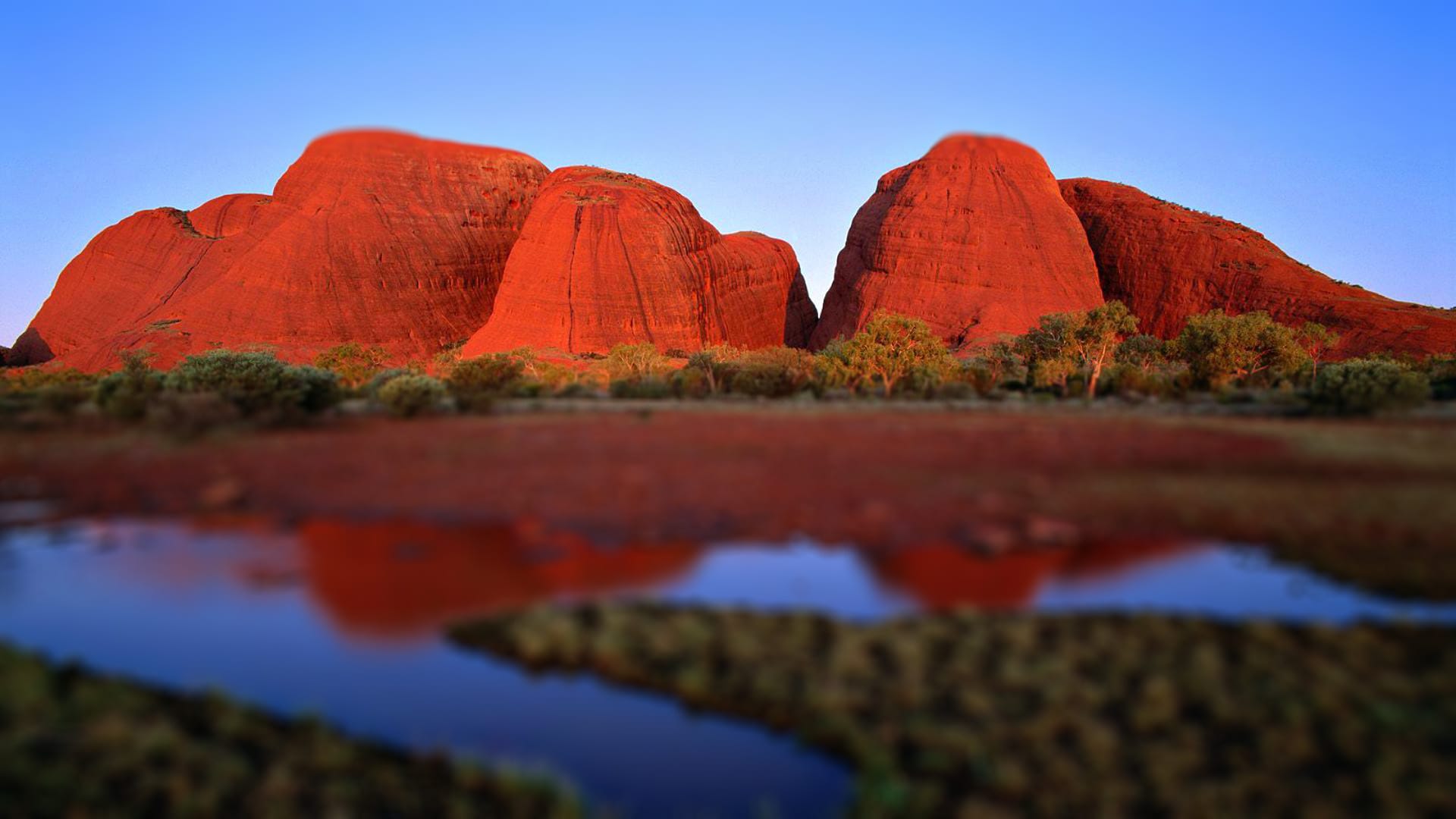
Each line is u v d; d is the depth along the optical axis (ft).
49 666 23.73
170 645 25.61
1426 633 26.04
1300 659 24.59
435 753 20.76
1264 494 38.45
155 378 86.48
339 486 39.42
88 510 36.17
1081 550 33.01
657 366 159.33
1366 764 20.21
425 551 32.40
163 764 19.80
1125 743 20.93
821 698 22.62
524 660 25.23
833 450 46.65
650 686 24.07
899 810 18.80
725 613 27.22
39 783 18.86
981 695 22.63
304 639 26.11
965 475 41.63
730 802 19.57
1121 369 111.34
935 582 30.17
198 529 34.40
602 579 30.25
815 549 32.94
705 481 40.45
